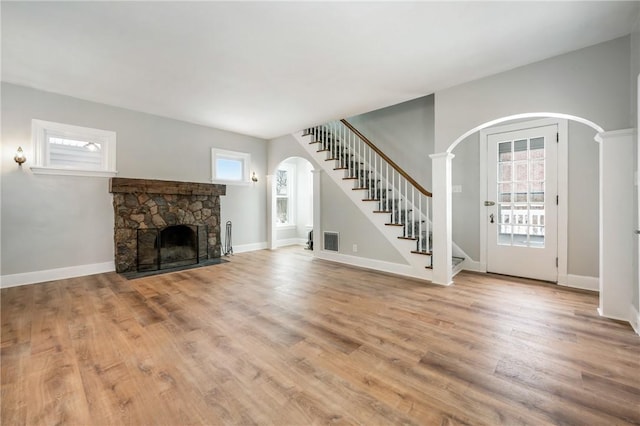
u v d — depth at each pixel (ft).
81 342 7.04
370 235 15.07
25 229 11.84
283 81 10.98
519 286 11.62
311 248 20.98
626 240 8.19
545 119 12.01
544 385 5.40
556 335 7.39
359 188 15.44
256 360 6.28
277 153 20.49
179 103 13.47
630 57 7.97
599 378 5.59
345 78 10.73
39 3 6.59
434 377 5.66
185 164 16.67
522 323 8.12
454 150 14.65
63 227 12.71
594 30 7.77
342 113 14.87
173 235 16.12
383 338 7.27
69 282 12.19
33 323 8.12
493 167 13.46
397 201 16.10
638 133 7.52
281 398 5.07
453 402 4.95
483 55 9.04
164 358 6.35
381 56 9.10
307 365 6.09
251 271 14.34
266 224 21.45
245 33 7.88
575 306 9.38
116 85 11.44
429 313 8.88
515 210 12.93
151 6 6.75
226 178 18.89
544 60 9.32
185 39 8.18
